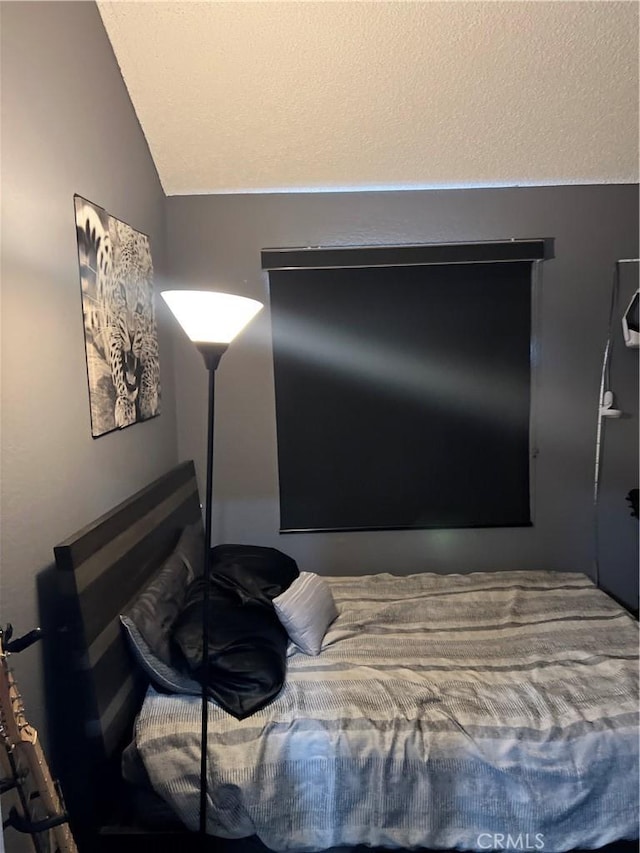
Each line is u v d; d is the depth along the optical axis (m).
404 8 2.02
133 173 2.32
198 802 1.63
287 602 2.09
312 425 2.91
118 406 2.04
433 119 2.44
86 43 1.88
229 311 1.49
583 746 1.67
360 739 1.68
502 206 2.80
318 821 1.66
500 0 1.99
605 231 2.81
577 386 2.91
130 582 1.86
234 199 2.79
